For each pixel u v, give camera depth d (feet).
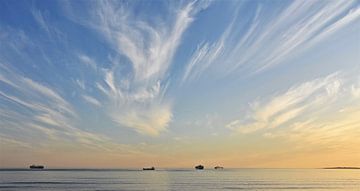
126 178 626.64
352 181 541.75
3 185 407.64
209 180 563.89
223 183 478.18
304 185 442.91
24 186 394.73
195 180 563.07
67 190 349.41
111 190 354.13
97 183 460.96
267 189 380.99
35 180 518.37
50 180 523.29
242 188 391.04
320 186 428.56
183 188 387.96
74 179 567.18
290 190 371.35
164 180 556.10
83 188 375.25
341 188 401.08
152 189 370.53
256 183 482.69
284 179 611.06
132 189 369.30
